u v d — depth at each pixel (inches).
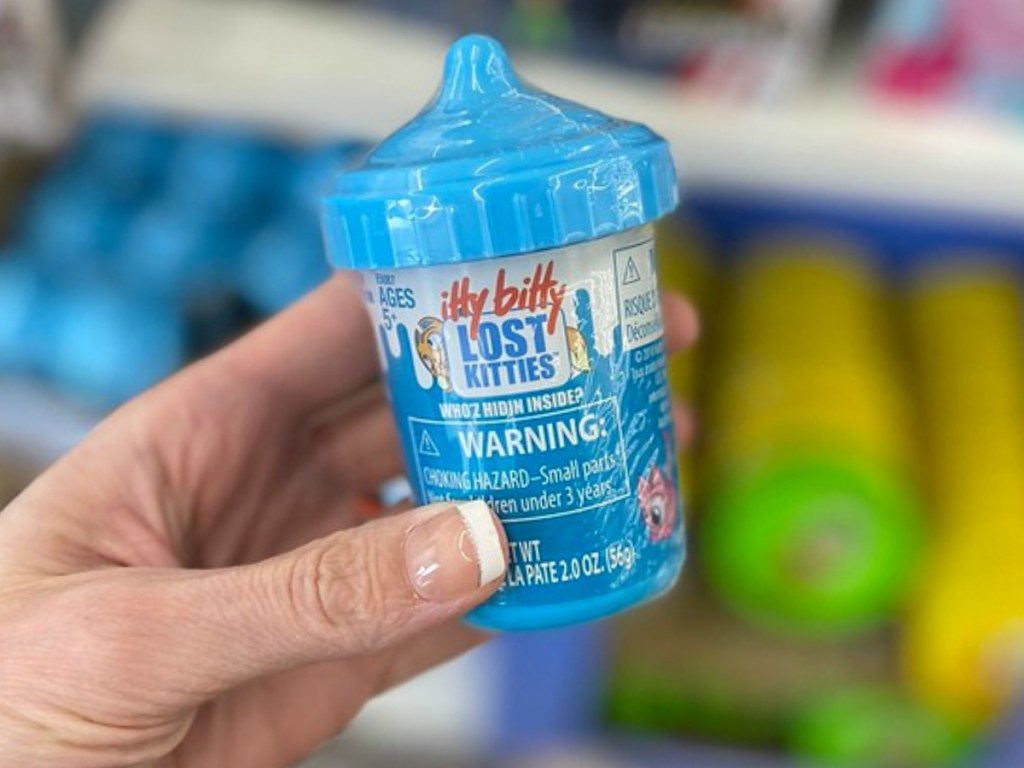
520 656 12.5
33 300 12.3
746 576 12.3
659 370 6.5
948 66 10.5
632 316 6.2
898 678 12.6
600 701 13.1
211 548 8.4
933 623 11.9
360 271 6.4
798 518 11.9
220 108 11.3
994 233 16.4
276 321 8.5
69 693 6.3
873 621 12.7
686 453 12.7
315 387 8.7
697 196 16.4
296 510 8.8
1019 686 11.4
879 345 14.4
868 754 12.2
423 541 6.0
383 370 6.6
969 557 12.0
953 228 16.5
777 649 13.1
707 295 15.4
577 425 6.1
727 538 12.2
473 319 5.9
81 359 11.9
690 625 13.5
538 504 6.1
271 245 12.4
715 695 13.0
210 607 6.2
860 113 10.7
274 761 8.1
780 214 16.8
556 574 6.2
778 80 10.6
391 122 10.9
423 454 6.4
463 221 5.7
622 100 10.7
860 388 12.8
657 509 6.5
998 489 12.5
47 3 11.1
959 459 13.1
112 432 7.9
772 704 12.8
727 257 16.9
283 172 13.6
